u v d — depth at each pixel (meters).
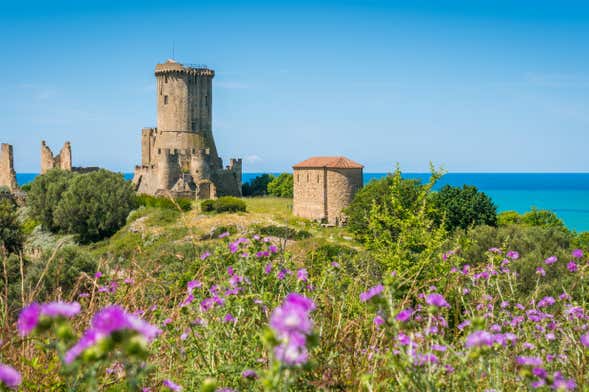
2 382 2.18
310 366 2.50
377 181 49.47
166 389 3.23
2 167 98.62
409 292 5.18
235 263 5.58
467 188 55.22
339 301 5.66
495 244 24.53
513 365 4.23
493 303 5.61
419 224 17.48
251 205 79.19
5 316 4.69
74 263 16.83
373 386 3.82
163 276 6.79
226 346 4.33
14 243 29.14
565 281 10.08
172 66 101.81
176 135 102.12
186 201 58.91
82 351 2.29
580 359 4.34
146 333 2.29
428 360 3.38
